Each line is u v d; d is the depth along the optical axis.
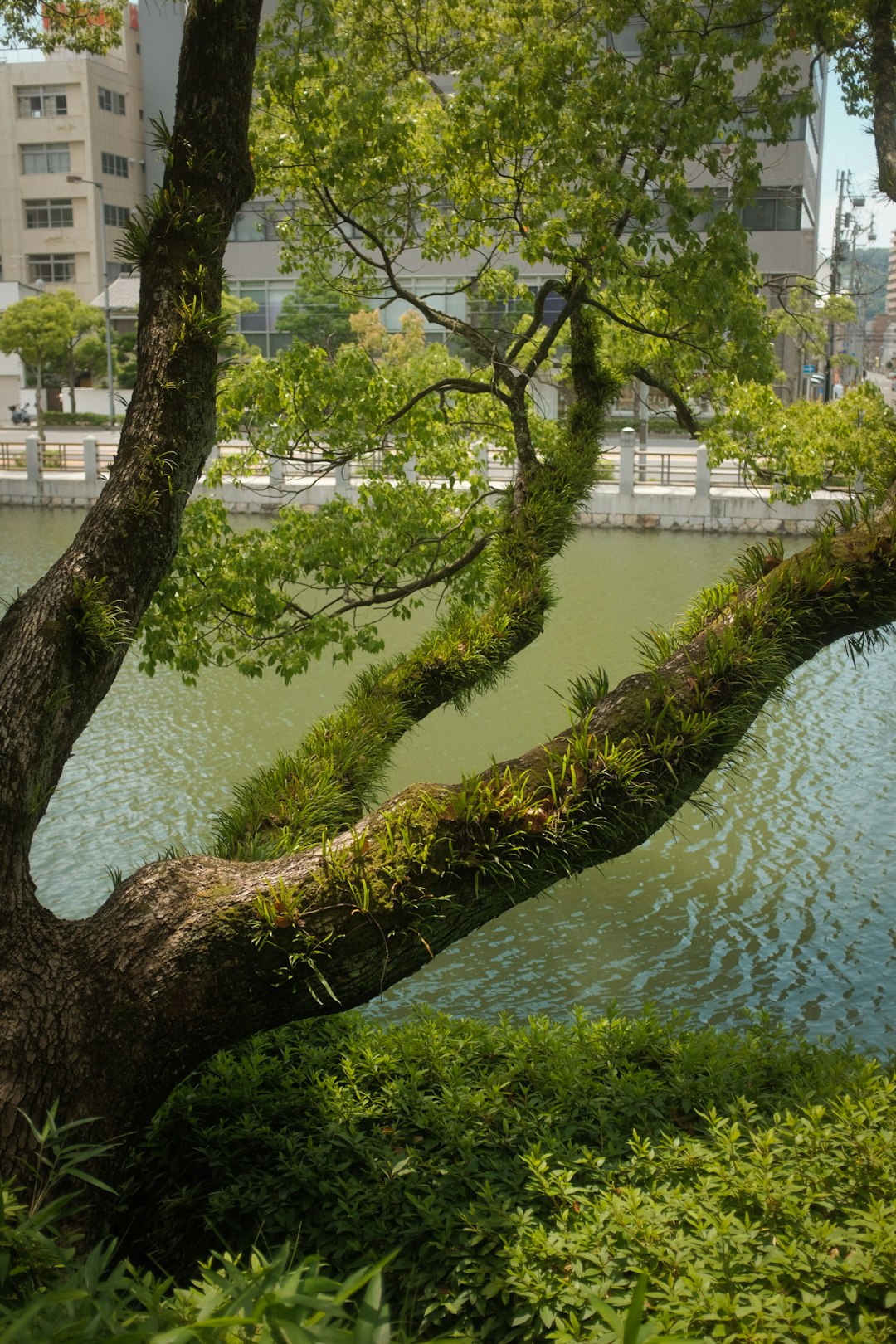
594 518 32.56
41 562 27.89
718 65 8.38
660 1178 4.59
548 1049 6.30
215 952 4.18
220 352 5.09
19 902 4.16
